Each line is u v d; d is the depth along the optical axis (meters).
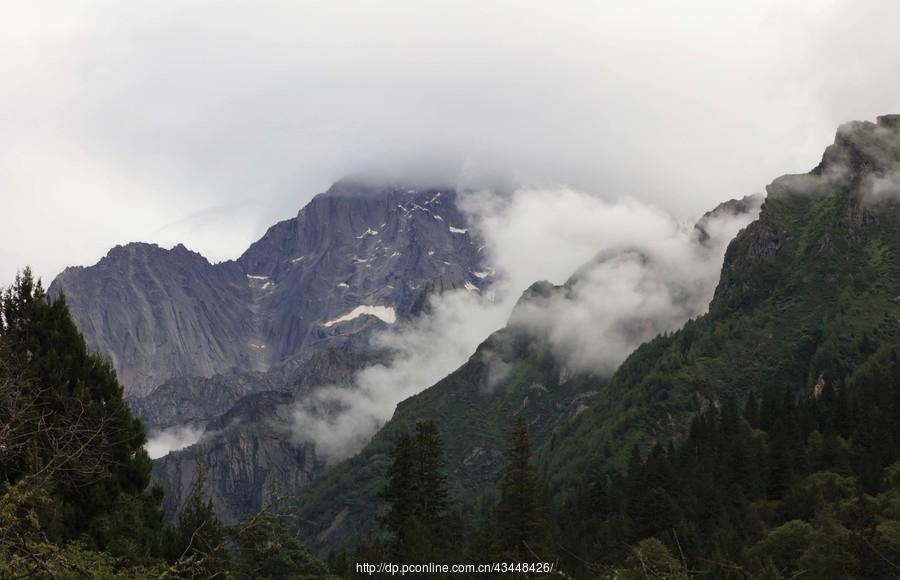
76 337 60.50
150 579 36.16
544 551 93.25
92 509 52.47
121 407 58.28
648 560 34.19
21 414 32.16
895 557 64.44
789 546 84.38
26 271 61.62
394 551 101.19
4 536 26.78
